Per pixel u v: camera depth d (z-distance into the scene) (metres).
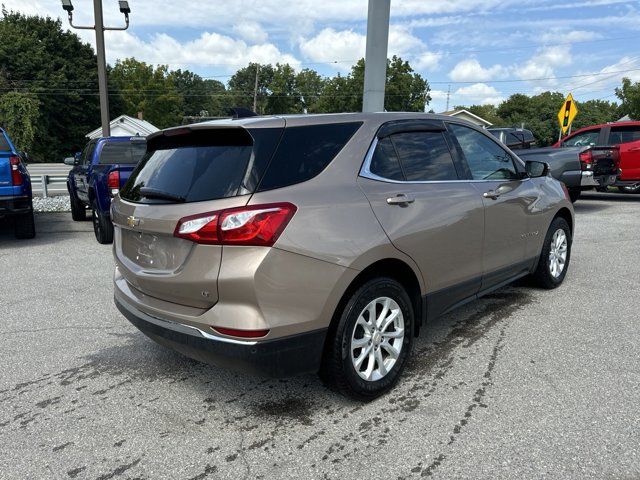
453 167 3.69
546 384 3.19
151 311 2.88
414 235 3.11
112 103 66.94
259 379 3.37
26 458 2.53
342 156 2.94
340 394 3.06
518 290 5.25
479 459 2.45
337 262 2.68
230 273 2.46
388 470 2.39
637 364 3.46
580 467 2.38
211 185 2.61
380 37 8.37
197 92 114.88
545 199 4.77
